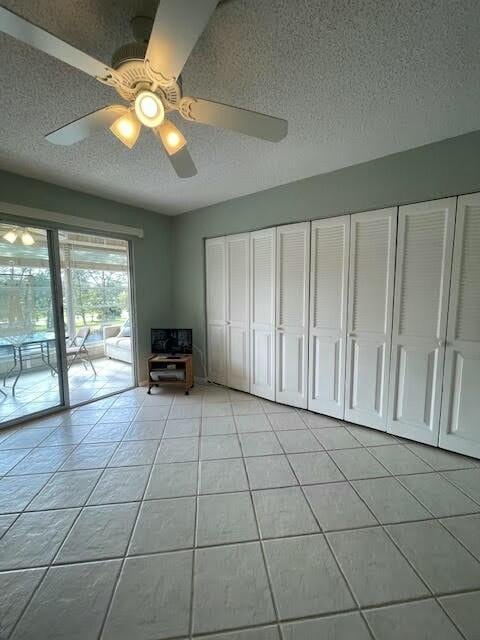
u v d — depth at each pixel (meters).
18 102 1.53
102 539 1.43
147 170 2.41
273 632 1.05
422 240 2.14
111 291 5.41
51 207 2.70
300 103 1.58
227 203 3.28
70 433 2.50
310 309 2.78
